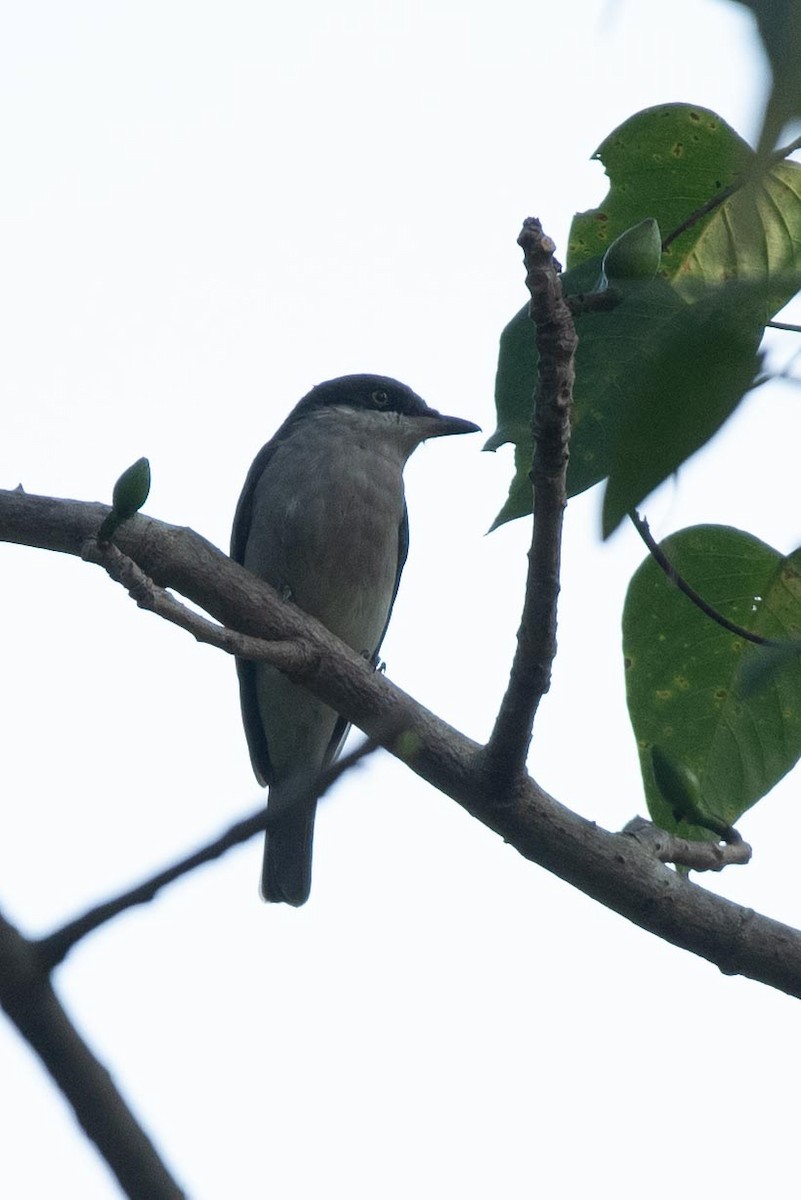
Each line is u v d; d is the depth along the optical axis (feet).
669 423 11.02
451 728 24.64
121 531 26.18
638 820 24.66
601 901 23.73
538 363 18.98
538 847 23.65
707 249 23.00
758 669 13.25
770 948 23.48
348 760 9.50
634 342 18.42
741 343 11.07
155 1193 8.05
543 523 20.01
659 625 23.94
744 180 7.61
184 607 22.99
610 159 22.98
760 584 23.76
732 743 23.94
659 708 24.09
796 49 7.02
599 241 23.70
